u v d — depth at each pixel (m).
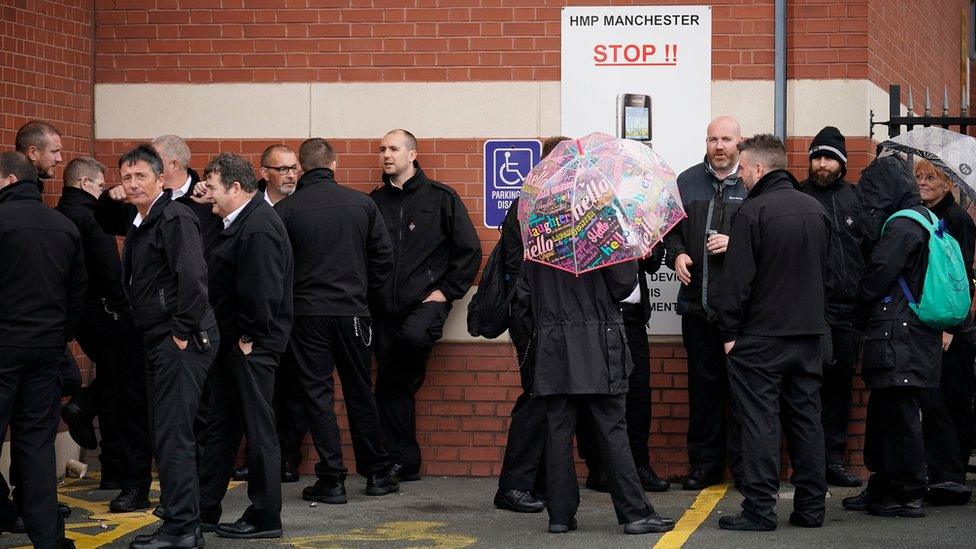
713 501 8.48
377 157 9.71
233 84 9.80
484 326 8.09
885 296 7.57
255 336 6.90
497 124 9.60
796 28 9.41
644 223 6.91
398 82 9.68
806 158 9.41
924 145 8.10
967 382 8.60
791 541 6.99
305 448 9.62
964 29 15.46
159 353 6.55
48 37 9.48
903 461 7.68
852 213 8.88
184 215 6.54
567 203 6.89
